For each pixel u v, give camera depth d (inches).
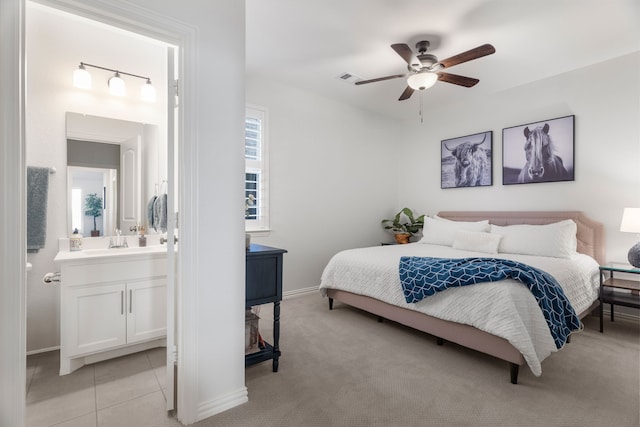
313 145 173.0
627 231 117.0
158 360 95.0
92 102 105.7
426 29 110.0
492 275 87.1
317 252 175.5
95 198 106.2
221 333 70.4
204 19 66.8
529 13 100.6
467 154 179.9
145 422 66.8
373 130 201.0
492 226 154.6
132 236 111.9
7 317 49.1
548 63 135.2
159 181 116.8
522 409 70.5
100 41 106.8
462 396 75.6
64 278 85.5
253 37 115.9
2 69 48.3
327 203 179.5
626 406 71.4
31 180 95.2
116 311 93.1
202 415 67.4
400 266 111.4
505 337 79.1
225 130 70.2
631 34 112.5
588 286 114.7
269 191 157.1
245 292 78.2
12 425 49.7
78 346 87.6
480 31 110.7
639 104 125.8
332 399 74.5
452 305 93.4
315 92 171.3
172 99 69.2
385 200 207.9
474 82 116.0
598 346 103.0
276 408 71.1
